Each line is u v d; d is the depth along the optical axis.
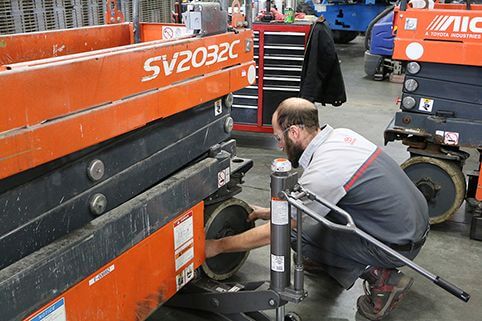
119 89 1.50
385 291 2.36
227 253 2.55
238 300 2.16
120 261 1.64
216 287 2.32
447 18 2.93
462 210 3.56
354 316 2.43
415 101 3.18
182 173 1.94
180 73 1.77
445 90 3.09
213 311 2.28
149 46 1.62
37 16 3.11
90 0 3.50
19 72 1.19
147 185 1.79
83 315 1.52
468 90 3.05
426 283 2.71
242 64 2.15
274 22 4.56
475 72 3.00
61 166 1.43
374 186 2.18
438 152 3.24
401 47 3.06
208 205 2.35
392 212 2.21
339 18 9.14
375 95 6.50
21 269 1.30
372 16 8.91
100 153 1.56
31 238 1.38
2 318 1.26
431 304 2.54
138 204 1.68
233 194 2.42
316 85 4.39
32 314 1.34
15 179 1.31
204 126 2.05
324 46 4.32
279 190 1.88
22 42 1.97
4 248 1.31
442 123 3.12
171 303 2.41
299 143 2.25
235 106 4.81
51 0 3.19
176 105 1.76
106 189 1.61
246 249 2.28
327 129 2.25
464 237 3.19
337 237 2.33
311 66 4.34
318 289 2.64
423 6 3.19
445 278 2.75
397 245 2.24
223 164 2.14
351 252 2.32
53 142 1.30
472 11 2.90
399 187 2.23
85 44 2.24
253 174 4.12
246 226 2.60
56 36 2.10
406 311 2.49
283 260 1.97
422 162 3.21
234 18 2.33
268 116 4.76
